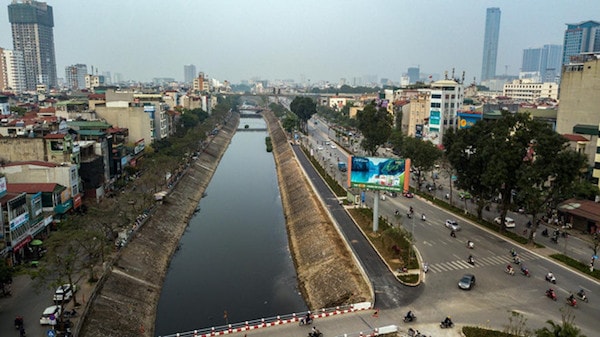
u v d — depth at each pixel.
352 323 68.06
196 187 177.75
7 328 66.56
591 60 148.88
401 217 123.06
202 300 90.19
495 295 77.06
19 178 112.38
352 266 92.50
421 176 174.00
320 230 116.81
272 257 113.81
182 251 117.44
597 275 83.44
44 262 75.56
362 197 138.38
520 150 99.31
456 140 119.06
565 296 76.50
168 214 134.88
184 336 75.50
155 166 157.00
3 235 86.62
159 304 88.62
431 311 71.62
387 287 81.06
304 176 181.62
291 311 85.69
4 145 123.88
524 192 96.50
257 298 91.19
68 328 66.75
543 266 89.19
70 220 97.62
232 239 127.06
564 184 95.81
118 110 195.38
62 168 113.12
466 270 87.75
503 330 65.12
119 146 155.12
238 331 66.25
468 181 114.81
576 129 142.00
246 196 175.62
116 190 144.12
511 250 95.12
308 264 104.25
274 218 147.88
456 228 110.31
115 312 77.25
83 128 161.25
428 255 95.25
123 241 100.62
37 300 75.75
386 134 194.50
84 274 78.44
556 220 117.00
